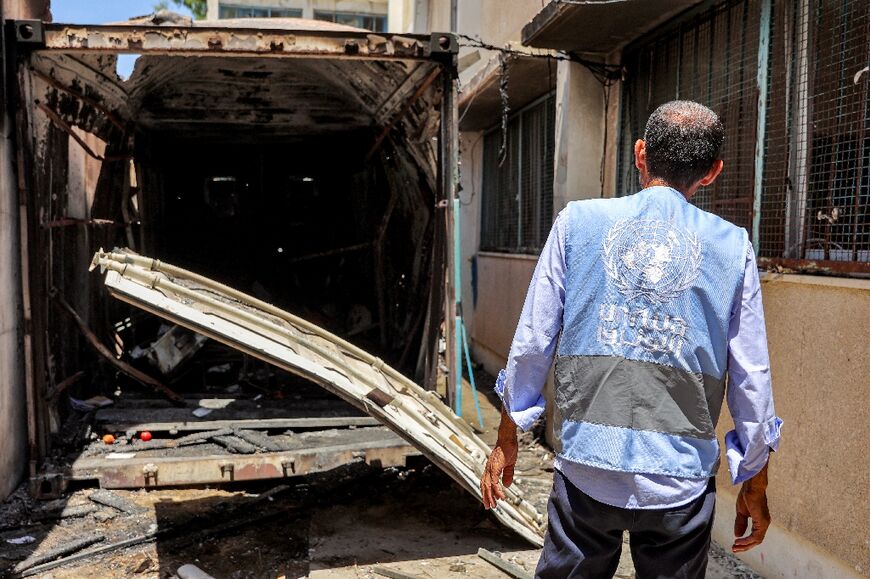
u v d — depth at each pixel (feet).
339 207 33.73
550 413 19.15
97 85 19.24
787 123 11.25
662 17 14.53
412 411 13.25
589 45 16.62
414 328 22.89
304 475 16.35
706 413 5.90
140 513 14.08
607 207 6.28
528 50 18.52
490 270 28.66
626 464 5.80
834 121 10.42
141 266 12.88
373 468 16.39
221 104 25.43
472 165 31.09
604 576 6.30
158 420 17.26
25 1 16.30
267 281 32.99
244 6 80.43
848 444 9.76
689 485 5.83
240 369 21.38
